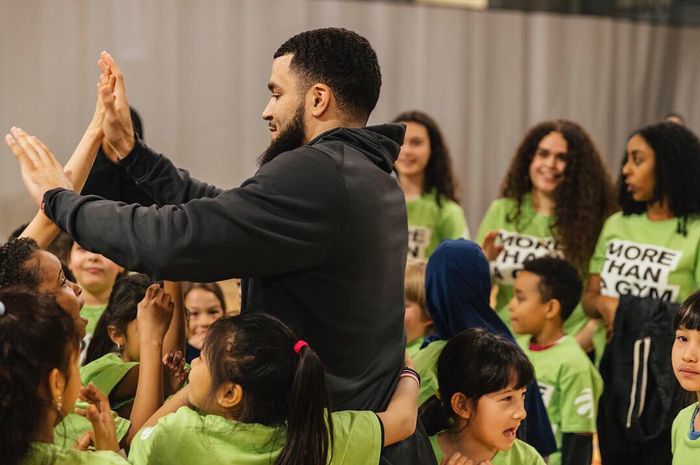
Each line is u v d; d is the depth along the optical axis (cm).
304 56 230
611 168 883
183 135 777
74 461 191
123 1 754
